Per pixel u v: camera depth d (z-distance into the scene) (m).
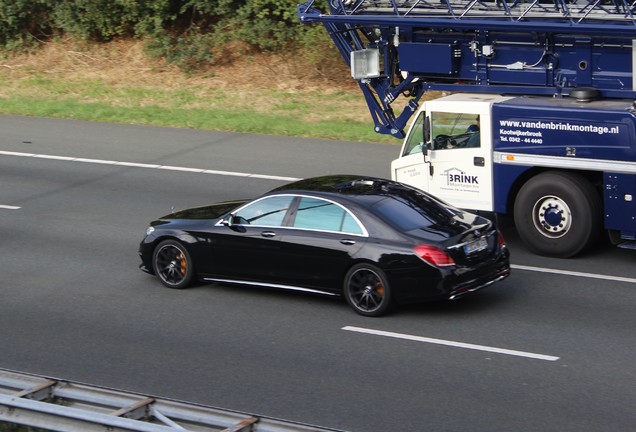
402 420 13.34
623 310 17.72
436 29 23.17
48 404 12.20
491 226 18.14
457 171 21.59
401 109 35.38
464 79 23.11
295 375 15.09
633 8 21.34
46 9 46.97
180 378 15.11
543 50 21.81
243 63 42.88
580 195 20.22
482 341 16.31
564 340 16.28
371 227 17.48
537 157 20.55
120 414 12.08
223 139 33.22
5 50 46.66
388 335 16.70
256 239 18.41
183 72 42.91
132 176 28.89
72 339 16.97
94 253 22.08
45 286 19.92
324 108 37.78
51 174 29.36
